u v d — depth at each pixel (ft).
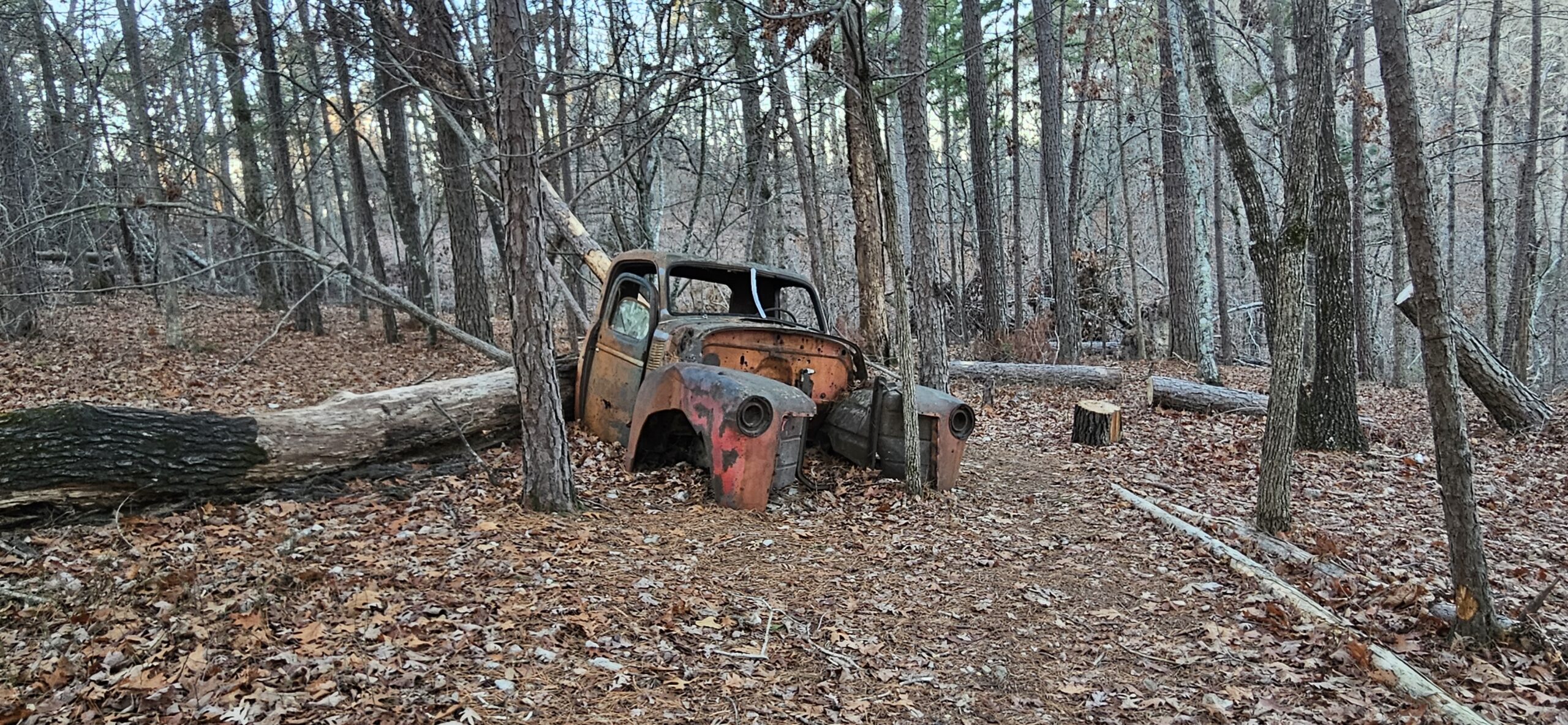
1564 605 15.56
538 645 11.50
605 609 12.94
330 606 12.32
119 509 15.62
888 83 45.83
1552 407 36.42
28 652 10.55
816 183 56.08
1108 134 92.22
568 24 32.99
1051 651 13.19
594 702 10.22
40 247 62.23
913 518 19.35
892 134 60.49
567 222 30.68
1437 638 13.56
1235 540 18.53
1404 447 30.96
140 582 12.75
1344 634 13.34
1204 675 12.41
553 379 17.63
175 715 9.14
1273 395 18.85
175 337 44.86
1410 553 18.38
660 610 13.24
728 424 18.48
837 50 35.14
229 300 75.15
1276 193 81.15
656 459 21.79
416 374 41.19
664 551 15.96
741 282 24.48
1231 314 80.33
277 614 11.89
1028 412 37.58
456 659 10.87
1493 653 12.84
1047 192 53.72
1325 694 11.71
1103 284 68.59
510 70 16.10
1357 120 53.21
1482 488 24.56
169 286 44.42
